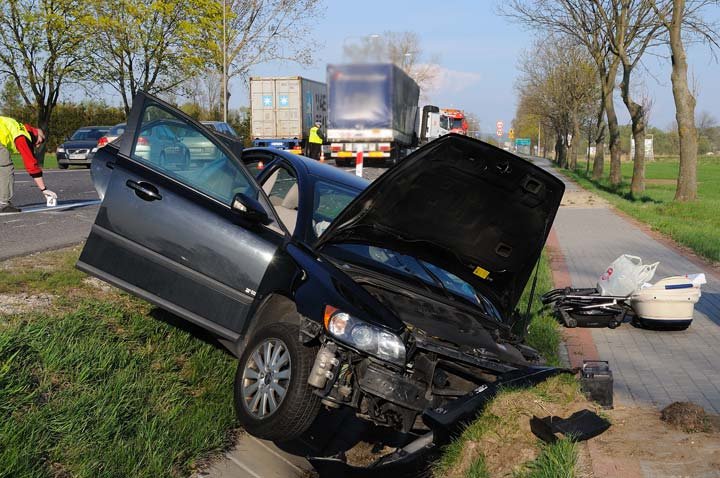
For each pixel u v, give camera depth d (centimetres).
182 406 572
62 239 1029
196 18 4312
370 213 592
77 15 4294
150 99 625
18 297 674
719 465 485
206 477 505
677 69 2358
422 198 575
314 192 648
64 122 4838
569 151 6769
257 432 505
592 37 3484
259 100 4016
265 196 599
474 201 574
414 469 525
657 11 2347
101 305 686
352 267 580
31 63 4356
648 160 9650
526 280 633
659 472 475
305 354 495
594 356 786
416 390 498
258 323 563
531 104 7419
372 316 503
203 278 574
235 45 4209
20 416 475
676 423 555
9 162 1286
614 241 1658
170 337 676
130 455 482
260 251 568
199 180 608
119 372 575
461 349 536
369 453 586
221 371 651
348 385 501
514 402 527
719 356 784
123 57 4525
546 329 859
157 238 583
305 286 521
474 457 496
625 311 910
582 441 513
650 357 782
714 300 1068
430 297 586
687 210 2216
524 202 568
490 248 615
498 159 536
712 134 11256
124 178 595
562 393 553
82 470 449
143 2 4366
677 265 1343
